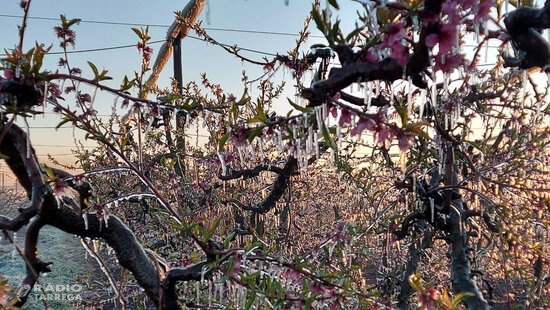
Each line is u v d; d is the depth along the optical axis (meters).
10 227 1.12
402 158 1.39
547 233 2.77
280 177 3.86
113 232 1.54
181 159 4.30
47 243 9.91
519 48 0.89
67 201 1.47
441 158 2.05
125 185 4.71
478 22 0.73
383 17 0.75
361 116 0.86
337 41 0.82
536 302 3.34
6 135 1.19
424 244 3.88
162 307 1.57
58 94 1.29
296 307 1.40
